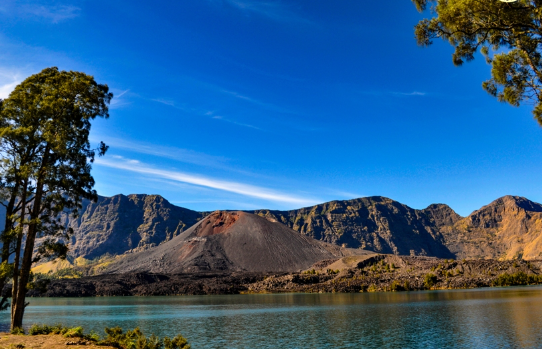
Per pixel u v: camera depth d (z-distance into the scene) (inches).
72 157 1855.3
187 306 6186.0
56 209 1812.3
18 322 1705.2
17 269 1733.5
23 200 1779.0
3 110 1771.7
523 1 1013.8
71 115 1829.5
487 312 3902.6
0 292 1700.3
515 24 1052.5
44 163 1796.3
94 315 4832.7
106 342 1457.9
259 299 7564.0
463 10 1084.5
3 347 1267.2
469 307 4448.8
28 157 1802.4
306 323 3535.9
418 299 5910.4
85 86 1878.7
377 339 2573.8
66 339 1460.4
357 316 3973.9
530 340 2368.4
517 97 1184.2
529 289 7480.3
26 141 1727.4
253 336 2819.9
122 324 3742.6
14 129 1705.2
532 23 1041.5
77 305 7027.6
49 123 1760.6
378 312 4288.9
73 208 1947.6
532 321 3171.8
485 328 2888.8
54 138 1738.4
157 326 3540.8
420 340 2496.3
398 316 3846.0
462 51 1205.7
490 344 2293.3
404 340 2512.3
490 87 1259.8
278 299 7317.9
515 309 4074.8
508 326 2942.9
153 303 7155.5
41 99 1807.3
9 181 1774.1
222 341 2615.7
